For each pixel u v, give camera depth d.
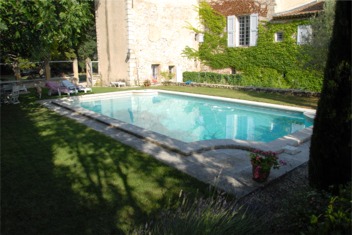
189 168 5.90
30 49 8.91
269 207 4.43
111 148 7.14
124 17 19.19
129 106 15.12
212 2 21.41
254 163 5.22
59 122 9.92
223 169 5.87
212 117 12.88
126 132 8.59
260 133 10.41
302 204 3.37
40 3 6.73
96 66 32.12
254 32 19.05
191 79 21.70
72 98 15.05
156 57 20.95
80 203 4.49
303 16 16.38
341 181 4.14
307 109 11.34
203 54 22.67
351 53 3.82
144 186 5.09
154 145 7.41
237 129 11.02
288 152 6.83
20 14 7.10
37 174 5.55
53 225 3.93
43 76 24.66
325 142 4.16
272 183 5.32
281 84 18.17
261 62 19.02
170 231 3.13
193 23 22.72
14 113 11.43
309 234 2.86
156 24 20.52
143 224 3.95
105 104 15.49
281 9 18.23
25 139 7.86
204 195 4.79
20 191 4.85
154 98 17.00
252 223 3.39
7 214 4.17
